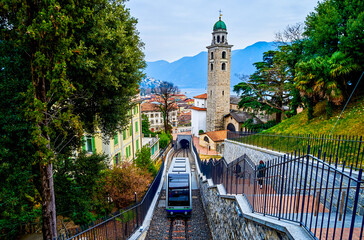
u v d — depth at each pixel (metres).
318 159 3.86
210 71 56.72
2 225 8.20
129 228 10.16
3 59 6.60
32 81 6.72
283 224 4.34
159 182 22.98
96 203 11.80
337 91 13.72
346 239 3.77
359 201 5.98
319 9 17.00
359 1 14.07
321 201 7.18
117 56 9.39
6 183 6.93
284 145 13.74
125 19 10.41
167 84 54.94
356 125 11.98
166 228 13.74
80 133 7.60
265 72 29.06
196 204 18.80
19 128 6.53
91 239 7.02
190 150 51.81
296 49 22.47
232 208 8.10
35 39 6.04
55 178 10.08
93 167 11.04
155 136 47.59
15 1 6.02
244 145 19.47
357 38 13.18
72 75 8.66
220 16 54.06
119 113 11.92
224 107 56.44
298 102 22.81
